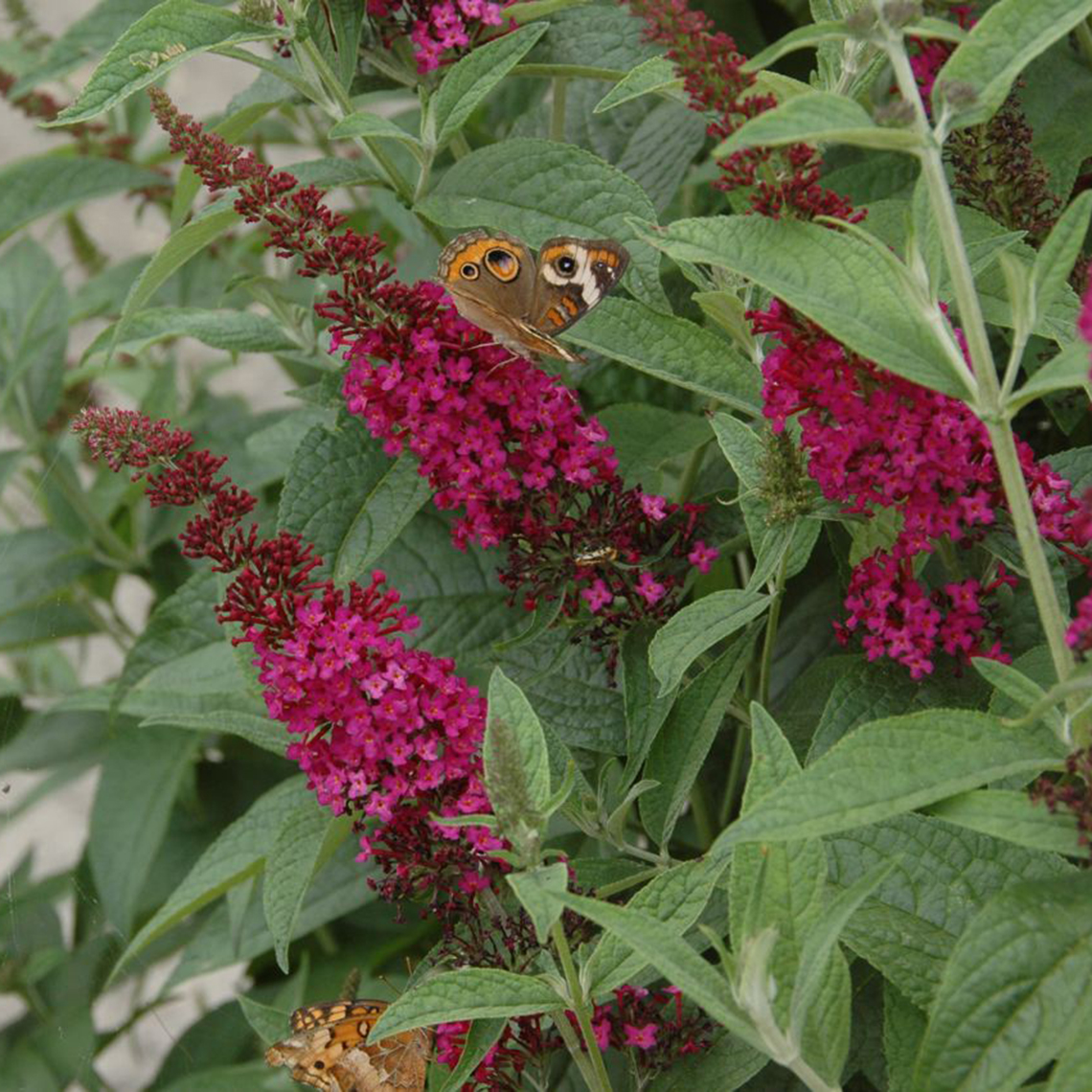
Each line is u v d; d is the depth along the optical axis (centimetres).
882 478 76
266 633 79
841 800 69
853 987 83
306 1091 98
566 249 78
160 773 105
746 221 73
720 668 81
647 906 75
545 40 91
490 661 86
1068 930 69
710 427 88
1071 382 69
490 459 81
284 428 102
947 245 71
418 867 79
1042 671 77
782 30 101
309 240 79
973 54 71
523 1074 84
